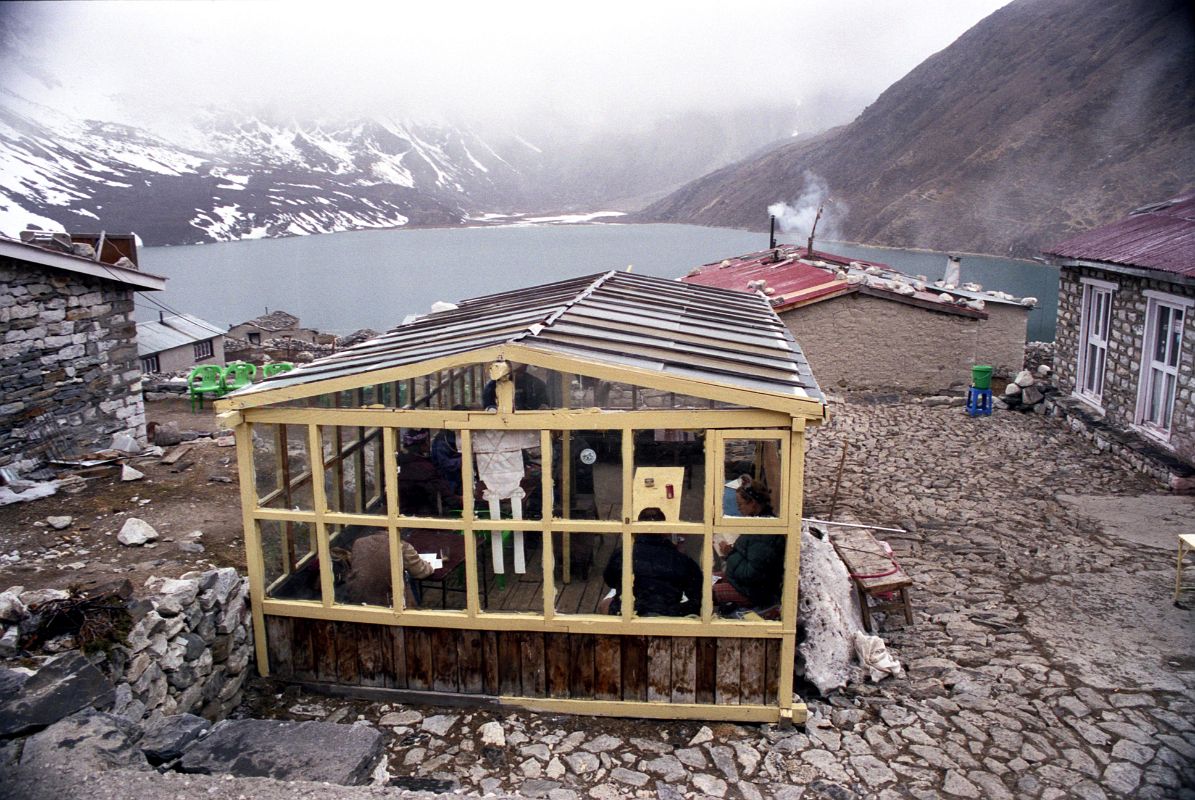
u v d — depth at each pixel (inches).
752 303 406.0
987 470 475.5
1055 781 205.3
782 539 227.1
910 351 665.0
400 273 5068.9
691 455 227.3
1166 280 438.9
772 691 227.9
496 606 237.9
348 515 230.2
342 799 140.4
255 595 240.7
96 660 191.3
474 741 220.2
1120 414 518.9
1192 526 378.6
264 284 4650.6
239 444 233.3
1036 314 1418.6
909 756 215.5
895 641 278.5
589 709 231.1
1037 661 261.6
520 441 223.8
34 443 439.5
